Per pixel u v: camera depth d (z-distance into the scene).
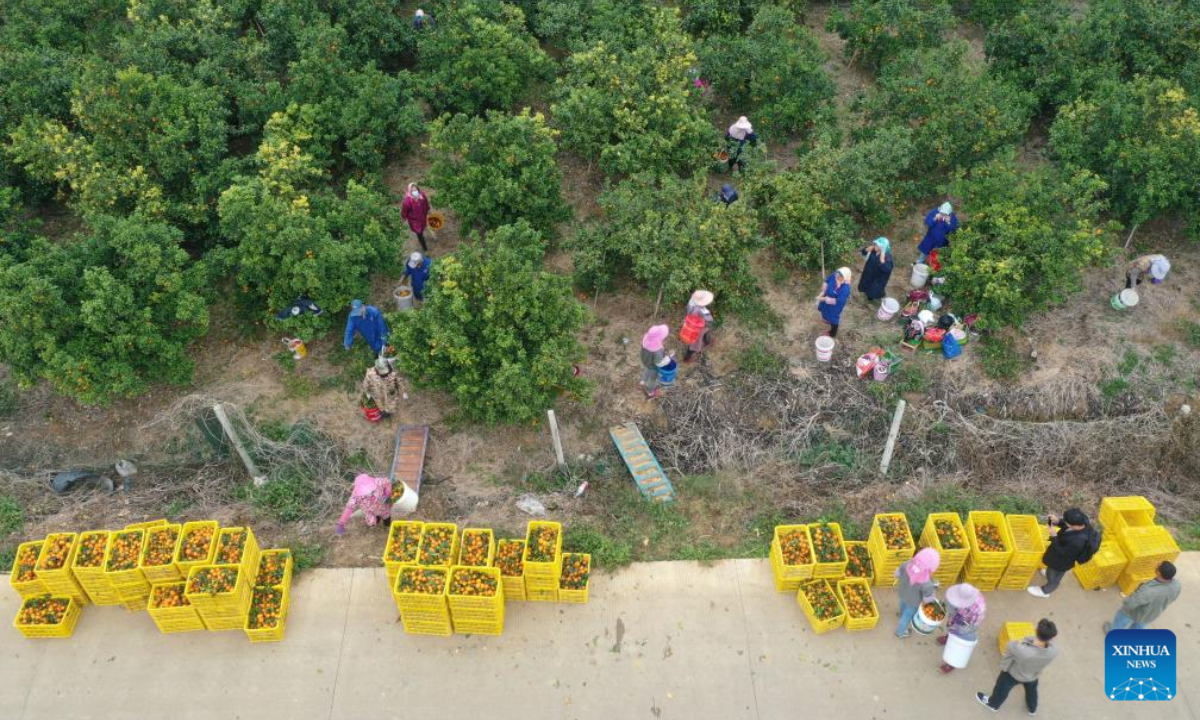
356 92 14.81
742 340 12.86
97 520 10.52
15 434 11.66
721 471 11.24
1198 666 9.11
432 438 11.54
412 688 8.95
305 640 9.32
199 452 11.45
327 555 10.09
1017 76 16.72
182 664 9.12
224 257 12.26
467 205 13.38
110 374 10.84
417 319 10.88
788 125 16.09
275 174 12.79
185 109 13.81
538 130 13.62
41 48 15.63
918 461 11.49
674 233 12.39
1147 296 13.58
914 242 14.65
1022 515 9.98
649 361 11.41
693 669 9.10
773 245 14.37
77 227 14.54
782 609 9.62
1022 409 12.16
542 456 11.45
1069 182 13.67
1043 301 12.69
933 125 14.49
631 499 10.83
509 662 9.16
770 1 18.33
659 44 15.90
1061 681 8.97
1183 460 11.62
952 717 8.73
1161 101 13.53
